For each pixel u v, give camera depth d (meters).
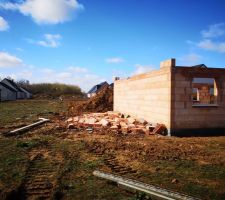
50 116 22.53
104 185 5.83
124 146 10.25
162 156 8.69
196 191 5.62
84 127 15.62
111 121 17.05
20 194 5.33
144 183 5.80
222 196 5.36
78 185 5.81
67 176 6.41
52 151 9.20
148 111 15.95
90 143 10.75
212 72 13.62
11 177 6.29
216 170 7.20
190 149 9.87
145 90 16.44
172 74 12.97
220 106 13.77
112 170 7.01
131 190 5.50
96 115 21.28
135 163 7.80
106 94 29.72
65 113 25.61
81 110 27.81
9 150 9.20
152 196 5.20
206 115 13.52
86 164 7.50
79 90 83.94
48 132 13.70
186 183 6.12
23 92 72.75
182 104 13.12
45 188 5.65
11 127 15.20
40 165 7.37
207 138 12.54
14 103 45.31
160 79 14.09
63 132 13.82
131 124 15.76
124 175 6.63
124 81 21.53
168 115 13.08
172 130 12.98
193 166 7.57
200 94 17.50
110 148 9.84
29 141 10.90
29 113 25.44
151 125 14.91
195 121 13.33
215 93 13.86
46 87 83.25
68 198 5.12
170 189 5.70
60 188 5.58
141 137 12.53
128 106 20.38
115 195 5.29
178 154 9.02
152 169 7.22
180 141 11.59
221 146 10.56
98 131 14.24
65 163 7.57
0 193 5.28
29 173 6.64
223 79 13.84
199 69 13.37
